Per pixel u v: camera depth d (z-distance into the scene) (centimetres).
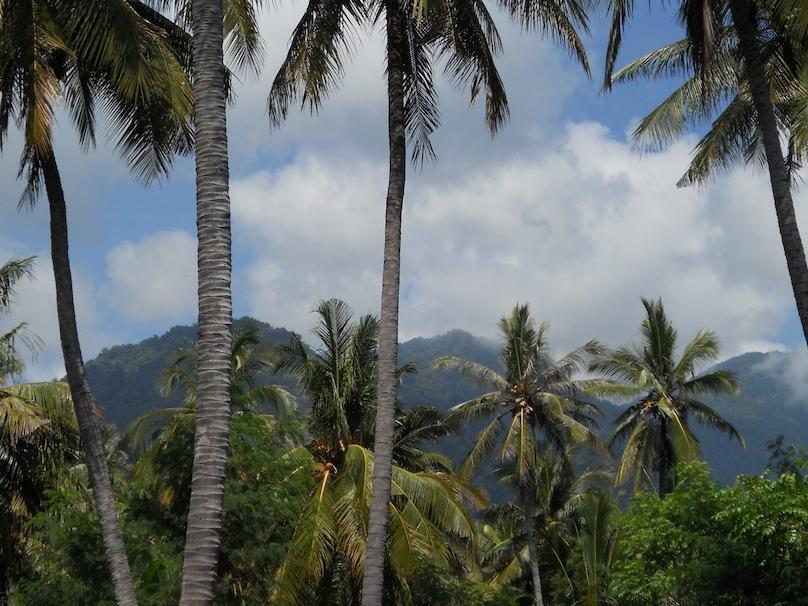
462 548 3297
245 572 2144
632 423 4450
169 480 2142
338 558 2767
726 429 4375
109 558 1562
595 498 3716
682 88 2328
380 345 1736
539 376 4353
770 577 2020
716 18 1897
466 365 4347
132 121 1856
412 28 1848
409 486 2766
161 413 3581
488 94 1861
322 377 3039
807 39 1817
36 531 2195
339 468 2916
